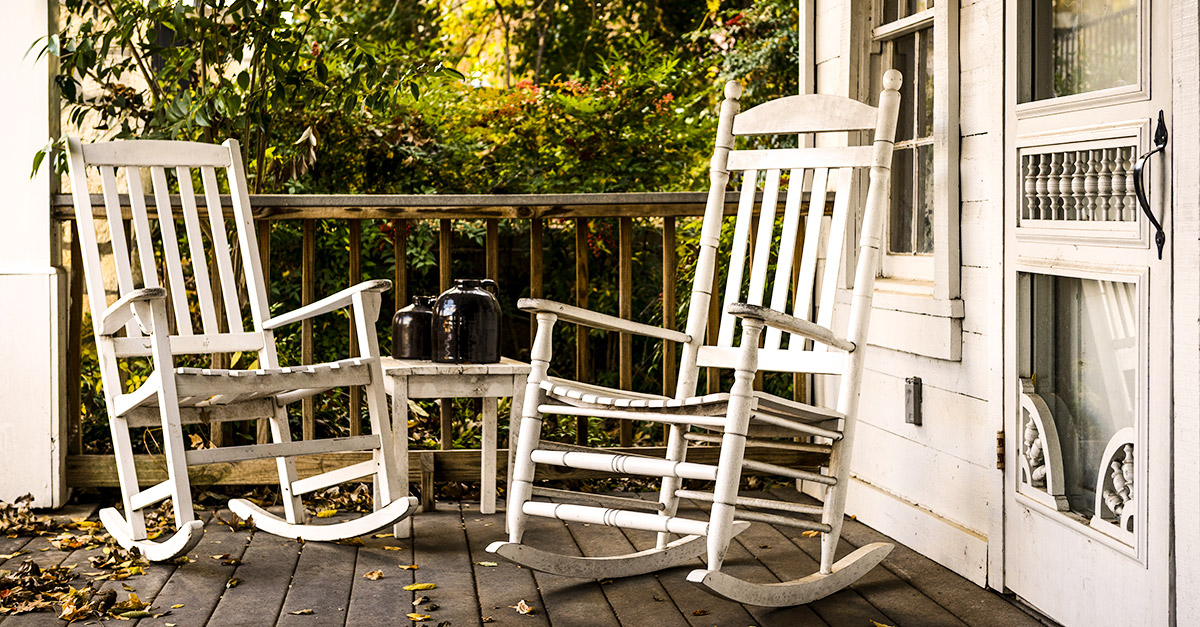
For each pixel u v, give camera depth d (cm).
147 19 369
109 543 302
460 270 523
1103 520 226
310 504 352
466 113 547
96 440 369
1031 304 253
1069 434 242
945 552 290
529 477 275
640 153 564
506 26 898
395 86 414
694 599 260
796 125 299
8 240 330
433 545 306
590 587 269
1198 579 194
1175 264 200
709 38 735
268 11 375
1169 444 203
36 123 327
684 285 478
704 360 302
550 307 274
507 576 277
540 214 360
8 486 332
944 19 289
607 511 259
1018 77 255
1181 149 198
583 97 567
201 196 402
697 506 357
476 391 325
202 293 315
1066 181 237
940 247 289
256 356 396
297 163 444
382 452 296
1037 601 249
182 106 374
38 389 332
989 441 268
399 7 867
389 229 493
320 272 479
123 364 389
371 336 301
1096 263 224
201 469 351
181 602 251
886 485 329
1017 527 258
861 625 244
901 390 318
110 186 306
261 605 250
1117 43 223
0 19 325
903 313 311
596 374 527
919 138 324
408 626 237
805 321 251
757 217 418
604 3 895
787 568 288
